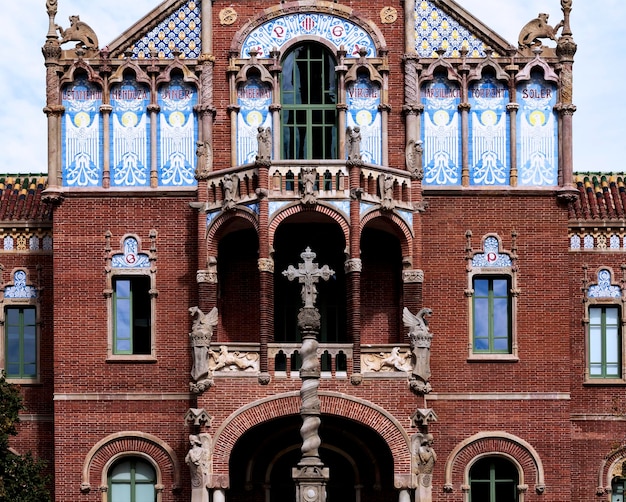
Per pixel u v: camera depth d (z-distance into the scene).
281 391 55.06
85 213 58.66
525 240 58.66
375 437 57.91
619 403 60.88
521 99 59.31
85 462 57.69
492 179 58.97
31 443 60.38
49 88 58.88
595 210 61.72
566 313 58.41
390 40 59.28
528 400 58.00
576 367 61.09
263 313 55.22
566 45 59.06
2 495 53.06
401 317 57.97
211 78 58.84
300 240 58.94
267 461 58.09
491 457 58.06
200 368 55.00
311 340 50.12
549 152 59.09
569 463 57.78
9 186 63.41
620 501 60.66
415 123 58.53
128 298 58.78
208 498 54.88
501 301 58.78
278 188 55.84
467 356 58.09
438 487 57.66
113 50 59.34
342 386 55.16
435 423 57.81
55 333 58.19
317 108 59.09
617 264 61.59
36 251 61.62
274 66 58.75
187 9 59.56
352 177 55.56
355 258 55.28
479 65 59.06
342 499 58.50
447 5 59.44
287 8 59.31
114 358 58.00
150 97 59.06
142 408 57.91
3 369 60.44
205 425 55.00
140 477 58.16
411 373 55.22
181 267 58.41
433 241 58.50
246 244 58.78
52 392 60.62
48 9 59.28
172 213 58.66
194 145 58.94
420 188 57.44
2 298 61.47
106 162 58.81
